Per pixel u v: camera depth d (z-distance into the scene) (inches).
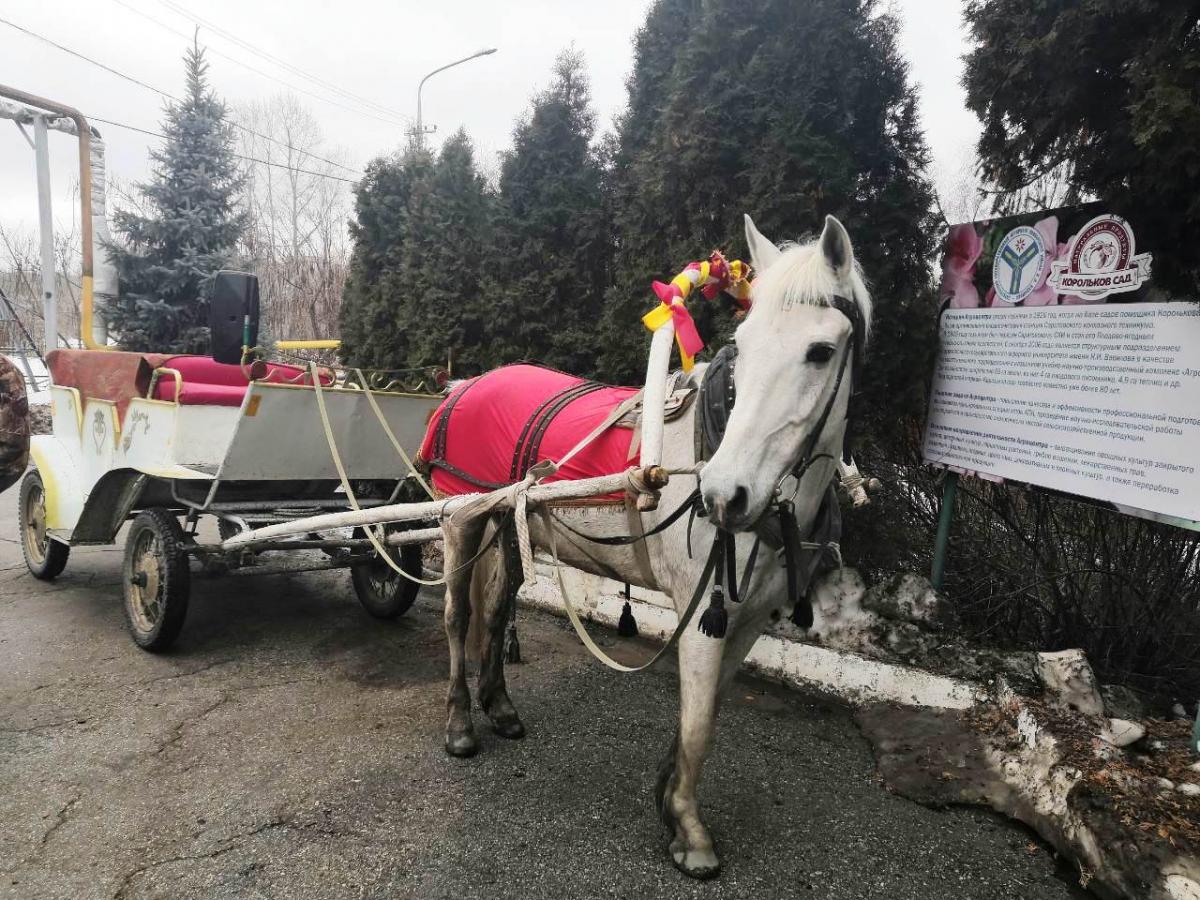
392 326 291.0
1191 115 100.0
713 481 80.7
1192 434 113.2
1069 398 129.0
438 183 262.8
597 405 119.8
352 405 178.9
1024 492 155.9
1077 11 115.6
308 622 200.5
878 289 162.7
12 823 107.8
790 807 118.5
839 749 137.1
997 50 132.6
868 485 108.3
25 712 142.4
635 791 121.7
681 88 175.9
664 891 97.7
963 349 148.3
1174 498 115.3
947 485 156.5
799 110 161.9
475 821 111.8
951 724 135.6
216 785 119.6
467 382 147.8
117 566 244.1
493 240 244.8
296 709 147.9
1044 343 132.9
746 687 163.2
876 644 154.8
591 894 96.6
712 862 100.0
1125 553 143.9
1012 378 138.7
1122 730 117.9
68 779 119.7
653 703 155.0
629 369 199.0
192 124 515.2
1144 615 142.4
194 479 165.6
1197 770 108.2
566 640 191.3
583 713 150.2
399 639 189.2
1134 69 109.3
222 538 204.1
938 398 154.3
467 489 137.2
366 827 109.5
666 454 105.0
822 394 86.5
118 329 499.5
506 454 127.7
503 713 140.1
